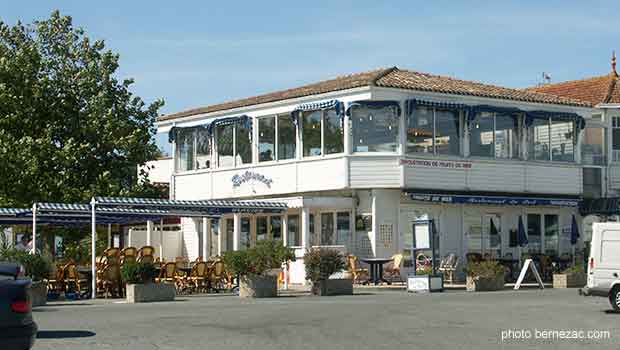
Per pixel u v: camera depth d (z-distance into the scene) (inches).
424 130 1362.0
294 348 529.3
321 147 1374.3
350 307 837.2
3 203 1362.0
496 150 1441.9
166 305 896.9
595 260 799.1
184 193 1599.4
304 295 1075.3
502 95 1449.3
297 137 1403.8
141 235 1638.8
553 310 796.6
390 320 701.3
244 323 681.0
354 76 1466.5
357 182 1330.0
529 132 1481.3
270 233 1461.6
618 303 781.3
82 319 723.4
